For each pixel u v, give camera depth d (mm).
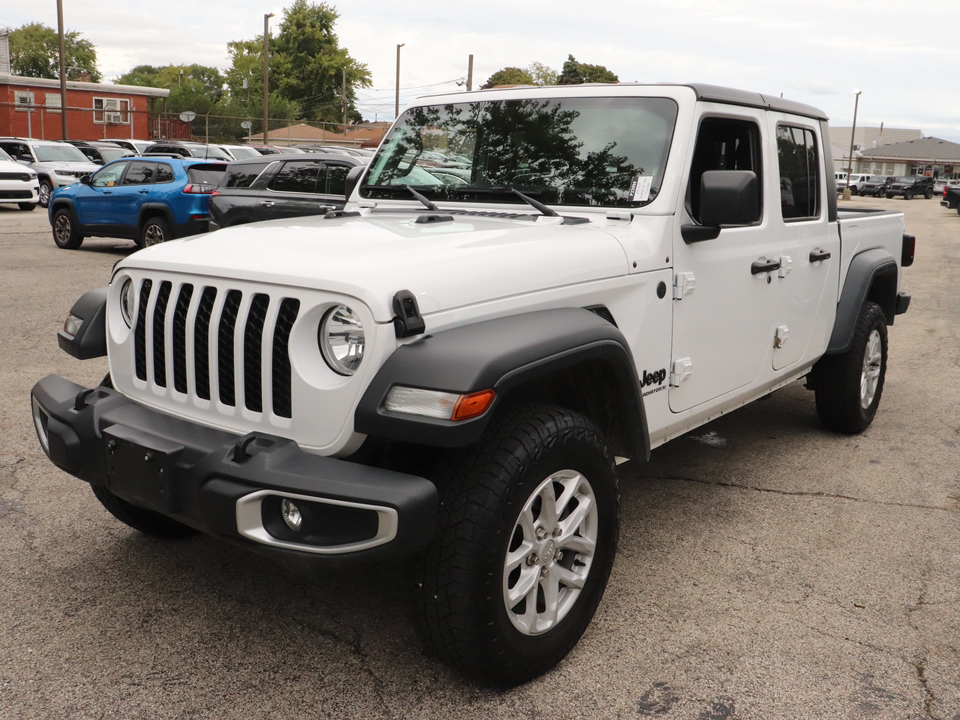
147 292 2805
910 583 3293
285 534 2268
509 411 2498
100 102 46750
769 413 5594
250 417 2480
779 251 3885
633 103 3365
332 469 2221
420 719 2447
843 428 5043
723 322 3539
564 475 2574
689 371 3332
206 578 3232
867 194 55500
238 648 2781
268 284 2422
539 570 2555
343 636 2859
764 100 3752
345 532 2230
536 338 2379
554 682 2629
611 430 2959
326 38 83562
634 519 3857
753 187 2930
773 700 2551
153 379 2762
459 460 2387
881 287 5188
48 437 2791
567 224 3160
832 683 2635
